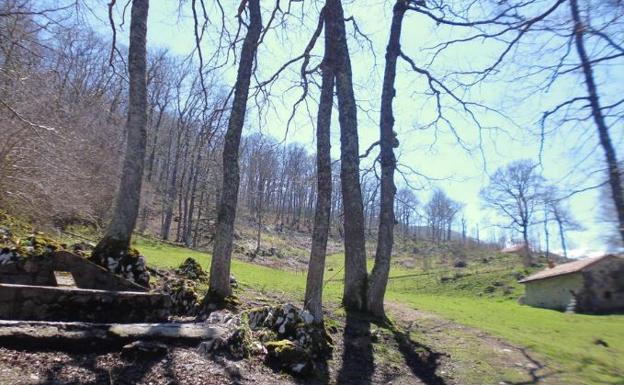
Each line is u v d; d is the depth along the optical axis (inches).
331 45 498.3
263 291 560.1
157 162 2295.8
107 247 382.0
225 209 423.8
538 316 850.8
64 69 861.8
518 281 1935.3
